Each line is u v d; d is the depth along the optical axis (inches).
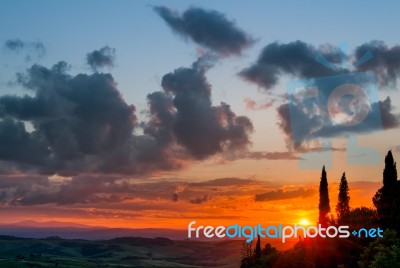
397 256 2459.4
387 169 4333.2
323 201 4950.8
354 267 4079.7
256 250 6299.2
